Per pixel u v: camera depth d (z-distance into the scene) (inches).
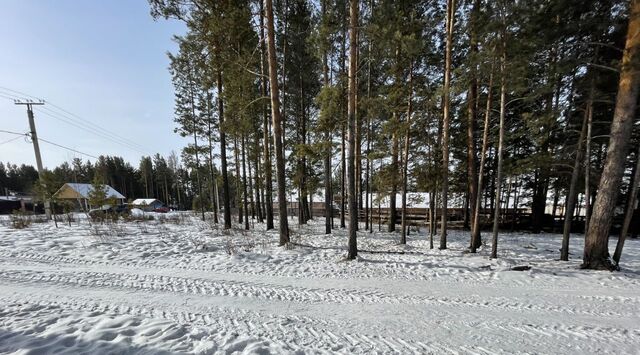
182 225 615.8
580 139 322.3
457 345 137.8
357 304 189.2
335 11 296.4
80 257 294.0
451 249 398.3
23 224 525.3
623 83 264.4
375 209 989.2
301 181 568.7
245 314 169.3
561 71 278.1
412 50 299.4
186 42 464.8
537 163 326.0
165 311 171.0
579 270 274.7
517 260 321.4
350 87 303.3
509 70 283.1
